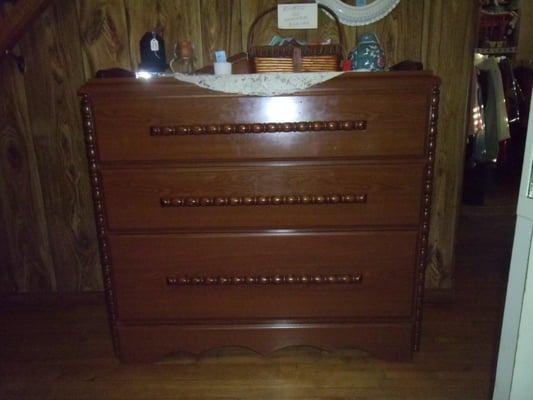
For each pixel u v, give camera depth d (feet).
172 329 5.25
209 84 4.35
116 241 4.90
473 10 5.64
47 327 6.35
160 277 5.02
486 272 7.79
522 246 3.26
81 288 6.90
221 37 5.85
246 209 4.75
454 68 5.85
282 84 4.33
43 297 6.88
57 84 5.99
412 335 5.25
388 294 5.06
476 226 10.01
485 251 8.69
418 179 4.63
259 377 5.27
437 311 6.56
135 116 4.48
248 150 4.56
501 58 10.93
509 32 11.24
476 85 9.39
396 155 4.56
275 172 4.62
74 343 5.97
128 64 5.93
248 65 4.99
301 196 4.67
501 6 11.07
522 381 3.49
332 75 4.33
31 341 6.04
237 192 4.70
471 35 5.73
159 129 4.48
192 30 5.82
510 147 12.46
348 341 5.27
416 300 5.11
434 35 5.75
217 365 5.49
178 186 4.69
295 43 5.19
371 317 5.16
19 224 6.58
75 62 5.91
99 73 4.88
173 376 5.32
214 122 4.49
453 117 6.02
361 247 4.87
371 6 5.69
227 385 5.16
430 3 5.65
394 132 4.48
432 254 6.61
